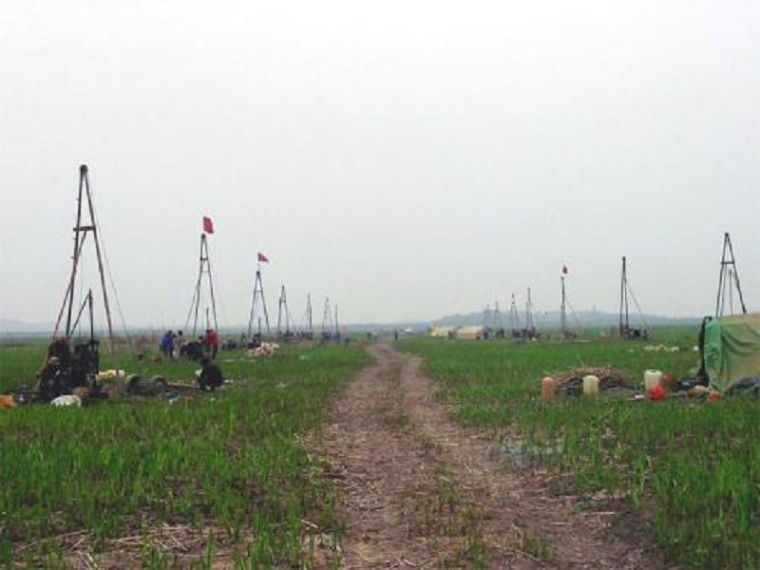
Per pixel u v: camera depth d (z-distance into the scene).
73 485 11.61
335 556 9.11
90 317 29.98
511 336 116.25
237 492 11.90
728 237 56.31
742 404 20.19
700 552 8.65
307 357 56.88
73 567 8.77
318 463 14.73
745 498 9.91
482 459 15.77
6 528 9.98
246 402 24.44
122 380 27.12
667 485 11.16
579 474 13.16
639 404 21.75
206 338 44.47
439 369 41.91
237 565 8.48
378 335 163.88
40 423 18.48
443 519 10.95
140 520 10.61
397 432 19.67
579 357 45.94
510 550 9.48
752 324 24.77
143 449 14.76
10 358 52.72
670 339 75.94
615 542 9.80
